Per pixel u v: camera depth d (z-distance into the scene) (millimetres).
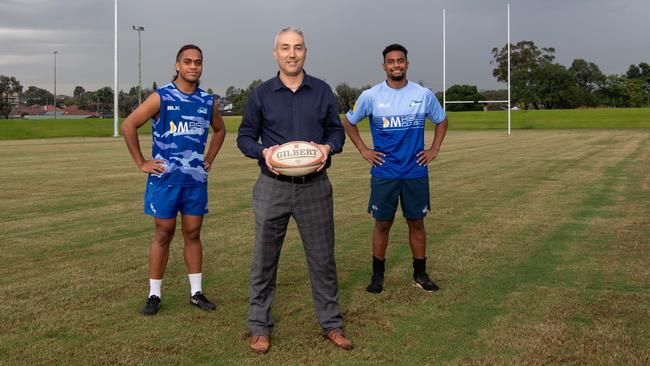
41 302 4723
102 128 45719
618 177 13133
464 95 88688
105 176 14266
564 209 9008
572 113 54094
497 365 3529
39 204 9898
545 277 5406
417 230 5090
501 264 5883
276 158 3648
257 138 3957
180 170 4457
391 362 3605
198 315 4457
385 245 5094
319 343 3908
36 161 18797
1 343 3881
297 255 6289
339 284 5277
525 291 4988
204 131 4566
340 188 11734
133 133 4371
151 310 4453
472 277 5441
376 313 4477
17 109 110000
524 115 54688
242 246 6738
